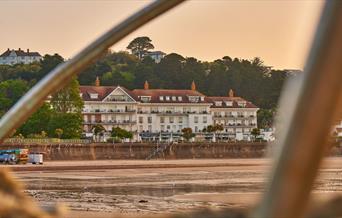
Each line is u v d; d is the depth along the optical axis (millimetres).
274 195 2443
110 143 197000
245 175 104562
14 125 4492
